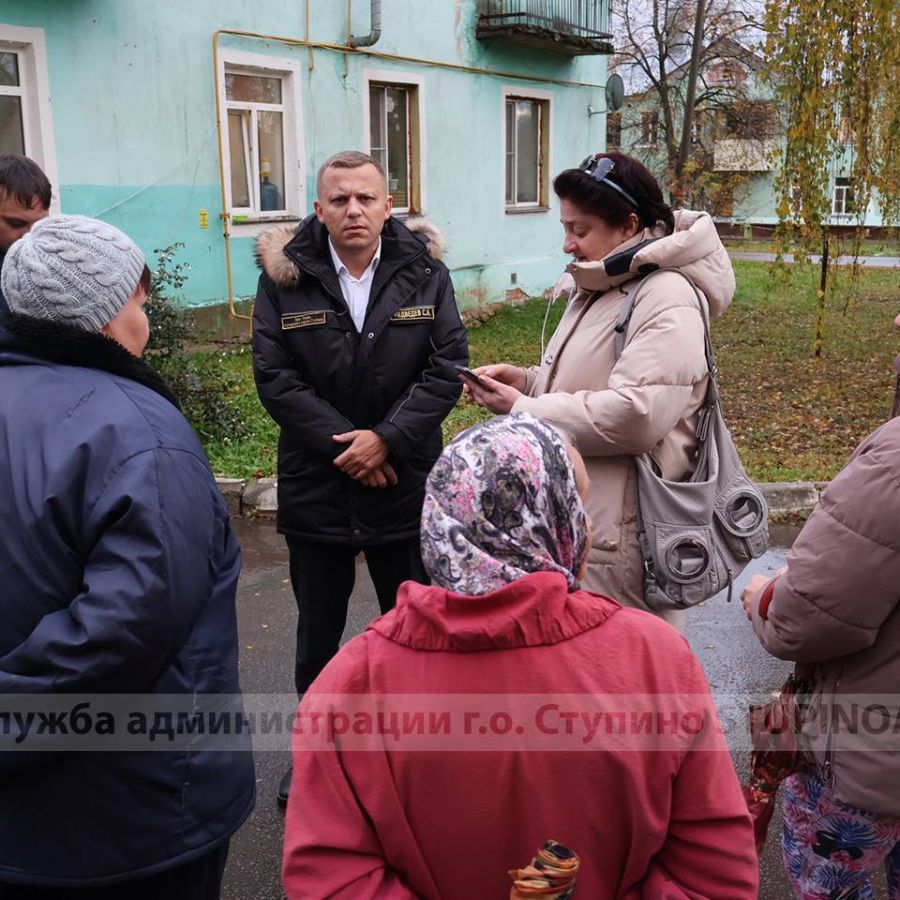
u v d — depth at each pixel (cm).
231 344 1166
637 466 263
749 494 270
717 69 2948
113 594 164
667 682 138
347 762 138
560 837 135
